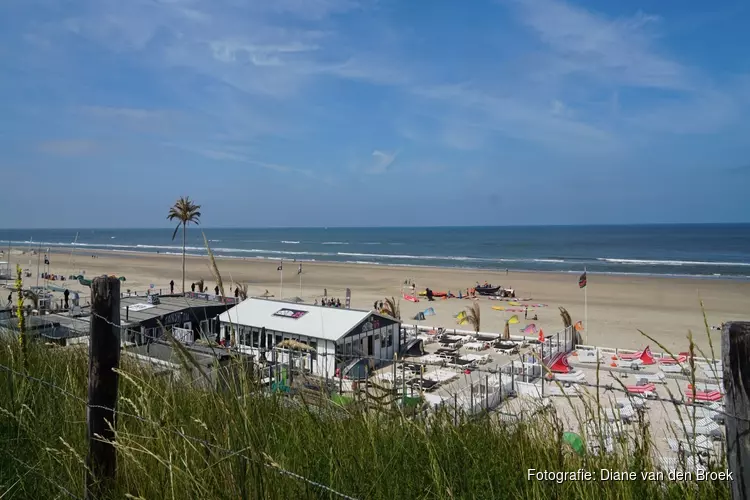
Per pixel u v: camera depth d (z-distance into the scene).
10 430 3.42
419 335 34.59
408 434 3.23
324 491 2.53
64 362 4.73
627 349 30.39
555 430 3.26
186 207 46.41
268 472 2.38
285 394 3.73
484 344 30.36
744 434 1.73
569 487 2.71
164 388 3.59
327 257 117.56
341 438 3.13
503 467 2.95
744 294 56.22
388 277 74.69
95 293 2.88
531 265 96.06
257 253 130.00
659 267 89.62
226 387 2.85
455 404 4.14
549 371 3.53
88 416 2.88
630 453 2.93
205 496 2.29
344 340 23.88
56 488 2.92
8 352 4.63
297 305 27.12
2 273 59.84
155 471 2.71
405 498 2.66
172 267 86.75
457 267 91.06
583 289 61.44
